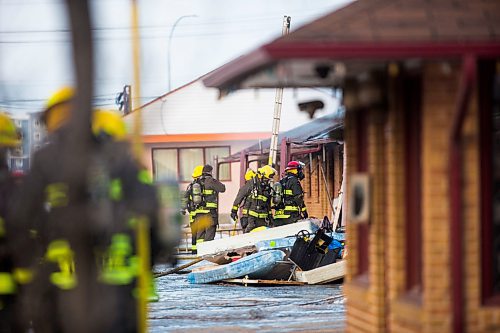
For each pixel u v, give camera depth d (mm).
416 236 19766
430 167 18547
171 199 18359
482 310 18516
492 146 18734
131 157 17391
